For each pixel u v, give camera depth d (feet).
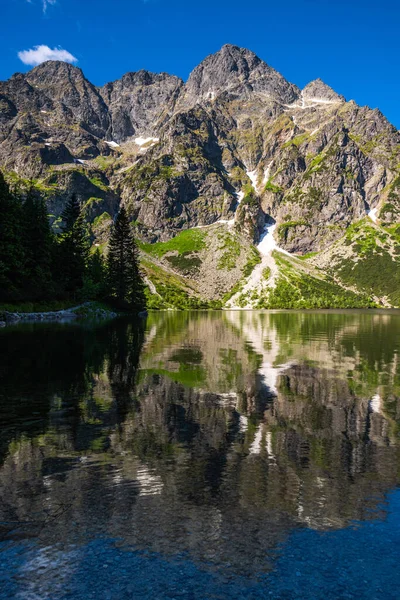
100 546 24.25
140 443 42.24
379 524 27.25
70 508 28.58
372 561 23.27
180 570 22.21
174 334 181.37
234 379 78.13
